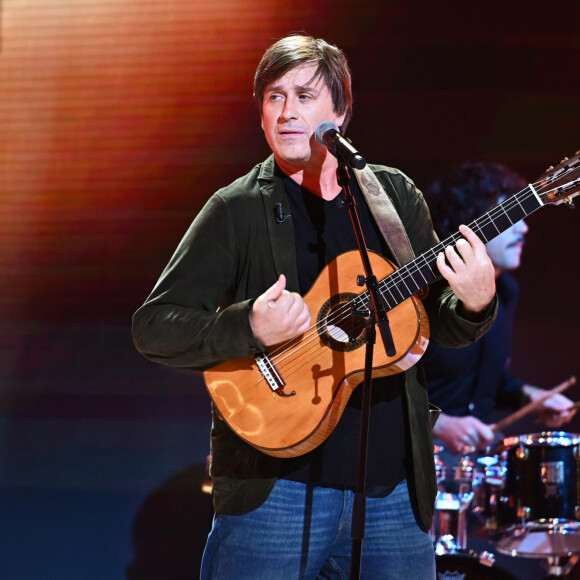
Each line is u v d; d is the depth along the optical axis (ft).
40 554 68.28
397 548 27.55
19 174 78.13
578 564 47.24
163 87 75.87
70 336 78.33
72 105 76.89
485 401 50.16
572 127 71.67
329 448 27.17
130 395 76.64
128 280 78.59
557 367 74.02
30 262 78.95
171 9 74.84
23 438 75.87
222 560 27.22
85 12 75.77
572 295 74.08
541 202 26.99
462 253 26.09
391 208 28.63
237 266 28.35
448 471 46.14
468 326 27.07
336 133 26.37
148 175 77.20
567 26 70.69
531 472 45.34
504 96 72.08
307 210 28.68
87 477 74.08
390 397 27.89
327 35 72.59
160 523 70.13
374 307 26.21
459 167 53.52
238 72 74.79
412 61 72.43
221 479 27.55
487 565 42.93
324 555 27.55
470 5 71.20
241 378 27.40
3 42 76.69
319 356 27.25
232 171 76.28
